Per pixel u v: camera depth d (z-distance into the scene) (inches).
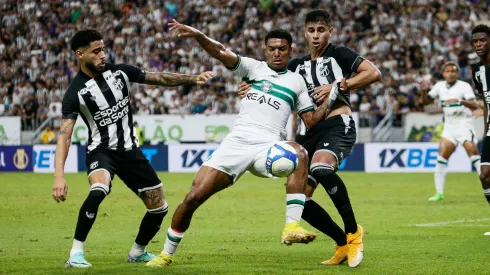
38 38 1921.8
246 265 439.8
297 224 392.5
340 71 447.2
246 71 413.4
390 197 972.6
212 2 1962.4
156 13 1948.8
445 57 1711.4
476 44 573.6
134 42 1886.1
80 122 1567.4
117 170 439.2
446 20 1838.1
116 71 433.4
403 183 1208.8
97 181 422.6
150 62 1819.6
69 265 424.5
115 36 1907.0
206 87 1676.9
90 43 421.1
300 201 394.3
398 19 1833.2
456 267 429.7
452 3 1876.2
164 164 1533.0
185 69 1784.0
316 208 441.7
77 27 1943.9
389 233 609.3
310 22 451.2
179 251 506.0
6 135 1610.5
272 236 594.6
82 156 1567.4
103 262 452.1
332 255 486.9
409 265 437.7
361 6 1879.9
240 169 402.6
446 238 574.6
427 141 1483.8
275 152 390.9
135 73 438.6
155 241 567.8
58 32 1940.2
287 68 456.8
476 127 1432.1
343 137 439.5
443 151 928.3
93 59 422.6
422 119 1485.0
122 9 1977.1
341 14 1881.2
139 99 1649.9
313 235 384.5
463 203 887.7
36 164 1574.8
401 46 1752.0
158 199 444.1
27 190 1097.4
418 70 1669.5
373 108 1550.2
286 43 410.0
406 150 1475.1
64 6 1994.3
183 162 1528.1
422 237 581.9
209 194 406.6
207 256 480.7
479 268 426.0
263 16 1911.9
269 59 413.4
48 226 676.1
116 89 431.2
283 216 755.4
